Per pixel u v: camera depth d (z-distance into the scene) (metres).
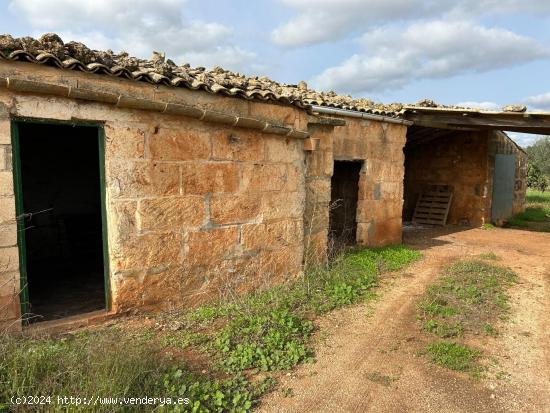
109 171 4.46
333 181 10.12
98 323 4.57
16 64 3.82
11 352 3.41
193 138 5.06
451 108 9.73
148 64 5.22
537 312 5.72
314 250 7.07
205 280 5.37
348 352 4.43
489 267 7.91
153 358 3.71
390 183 9.90
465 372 4.07
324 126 7.00
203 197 5.25
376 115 9.05
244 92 5.37
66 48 4.20
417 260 8.66
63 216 9.41
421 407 3.50
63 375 3.20
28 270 7.70
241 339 4.40
